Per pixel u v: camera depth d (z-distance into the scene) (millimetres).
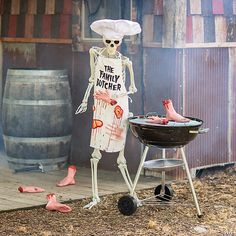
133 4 9094
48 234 6938
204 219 7473
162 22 8891
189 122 7582
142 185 8688
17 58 10156
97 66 7840
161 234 7023
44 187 8539
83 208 7777
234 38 9453
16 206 7680
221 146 9422
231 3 9383
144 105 9094
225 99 9414
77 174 9195
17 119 9180
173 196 8164
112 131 7805
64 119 9297
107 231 7098
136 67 9125
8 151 9383
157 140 7453
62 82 9281
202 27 9078
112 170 9391
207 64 9180
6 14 10219
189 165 9070
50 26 9773
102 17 9328
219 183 8953
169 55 8891
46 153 9273
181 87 8898
